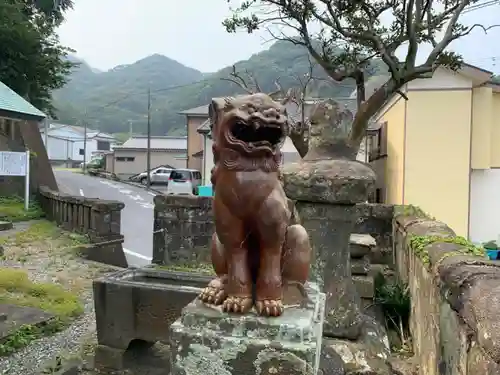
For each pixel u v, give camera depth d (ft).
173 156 113.19
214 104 7.14
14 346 14.24
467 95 39.47
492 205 40.81
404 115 40.63
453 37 22.93
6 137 44.37
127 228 44.70
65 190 72.08
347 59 26.27
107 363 13.30
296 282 7.52
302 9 25.59
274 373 6.42
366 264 16.48
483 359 5.62
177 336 6.80
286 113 7.05
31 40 56.18
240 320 6.68
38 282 21.59
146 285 13.17
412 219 16.65
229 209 6.94
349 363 11.09
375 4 25.52
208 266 24.13
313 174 12.04
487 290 6.29
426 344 10.77
